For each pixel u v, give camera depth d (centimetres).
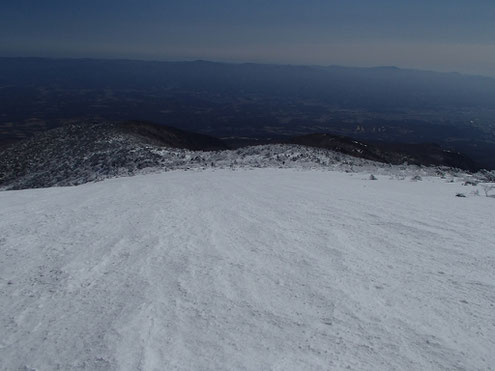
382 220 912
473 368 387
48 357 432
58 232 931
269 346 430
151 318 497
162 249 760
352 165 2719
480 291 543
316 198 1229
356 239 780
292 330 461
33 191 1908
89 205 1287
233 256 707
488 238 759
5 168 5212
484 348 417
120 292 579
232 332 460
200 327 473
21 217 1134
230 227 901
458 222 880
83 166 4088
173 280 611
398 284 573
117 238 852
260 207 1115
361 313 495
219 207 1138
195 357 415
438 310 496
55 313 527
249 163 2984
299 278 604
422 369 387
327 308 509
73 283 622
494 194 1280
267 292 560
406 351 416
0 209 1300
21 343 462
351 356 410
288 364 399
